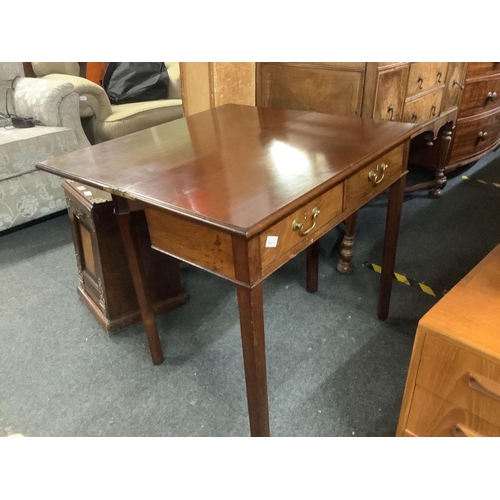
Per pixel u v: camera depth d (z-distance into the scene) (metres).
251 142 1.23
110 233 1.46
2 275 1.97
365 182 1.15
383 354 1.47
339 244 2.12
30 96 2.40
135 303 1.62
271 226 0.86
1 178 2.11
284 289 1.81
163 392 1.37
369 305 1.70
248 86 1.92
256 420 1.04
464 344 0.85
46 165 1.15
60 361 1.49
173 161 1.12
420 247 2.07
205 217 0.84
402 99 1.77
